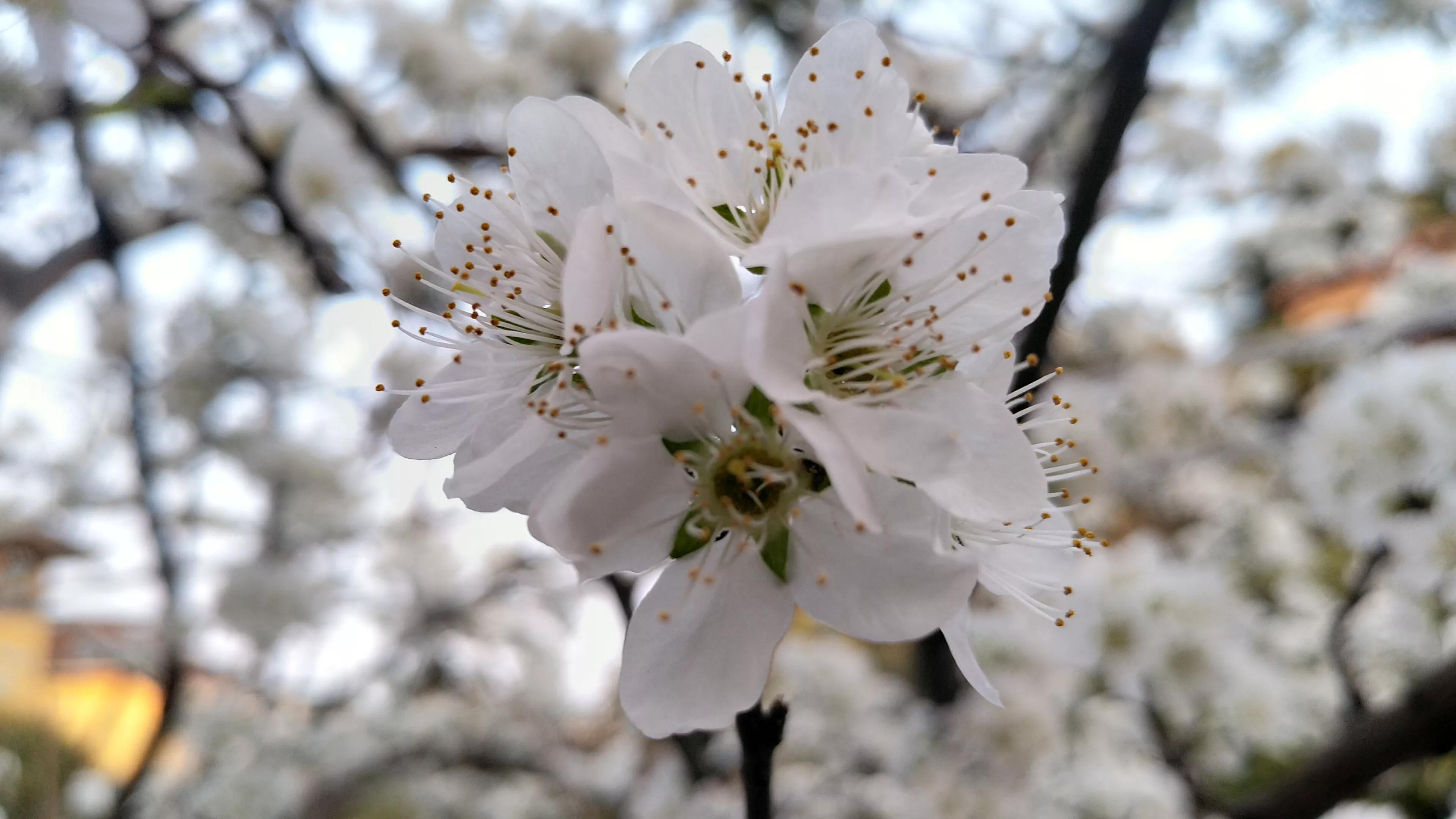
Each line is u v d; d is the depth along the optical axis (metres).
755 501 0.06
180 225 0.22
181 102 0.18
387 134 0.22
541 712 0.29
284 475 0.25
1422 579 0.14
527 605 0.30
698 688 0.06
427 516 0.28
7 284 0.21
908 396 0.06
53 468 0.25
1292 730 0.17
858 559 0.06
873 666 0.25
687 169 0.07
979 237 0.07
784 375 0.06
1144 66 0.12
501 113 0.24
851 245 0.06
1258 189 0.34
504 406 0.07
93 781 0.23
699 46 0.07
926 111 0.22
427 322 0.09
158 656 0.24
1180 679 0.17
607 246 0.06
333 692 0.27
